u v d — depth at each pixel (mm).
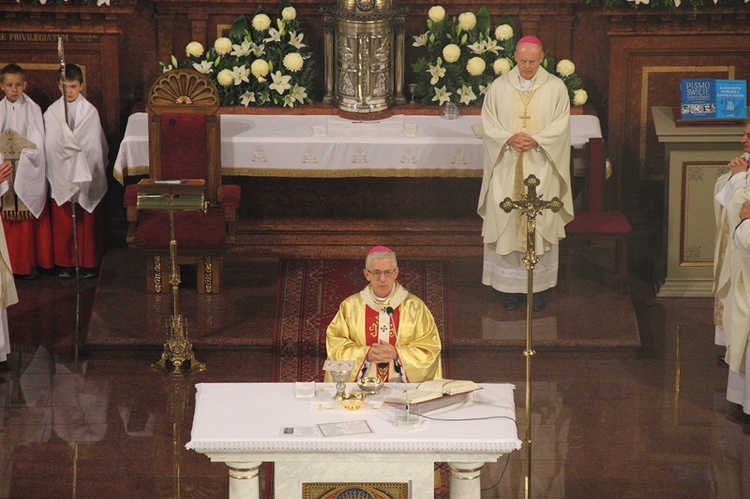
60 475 19797
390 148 26609
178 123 25266
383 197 28188
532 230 17469
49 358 24234
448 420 15914
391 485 15812
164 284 26297
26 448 20672
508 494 19406
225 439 15367
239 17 28828
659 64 29078
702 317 26203
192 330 24625
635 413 22156
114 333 24516
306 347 24234
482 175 26719
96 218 28188
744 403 21812
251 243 27906
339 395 16469
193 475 19844
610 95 29281
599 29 29281
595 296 26312
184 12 29141
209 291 26219
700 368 23984
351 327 18734
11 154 25531
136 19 29094
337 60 28141
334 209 28266
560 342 24266
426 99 28953
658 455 20641
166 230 25328
